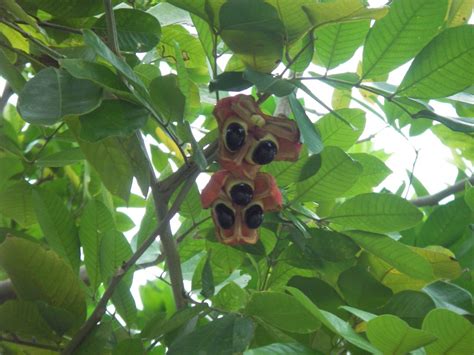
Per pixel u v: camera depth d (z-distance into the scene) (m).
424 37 0.70
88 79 0.59
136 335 0.70
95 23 0.76
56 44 0.81
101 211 0.76
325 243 0.75
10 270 0.68
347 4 0.59
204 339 0.62
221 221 0.69
